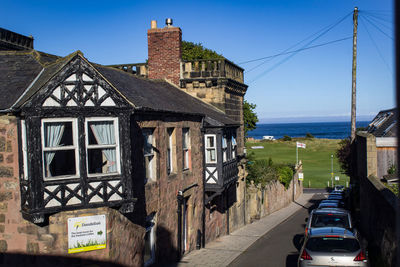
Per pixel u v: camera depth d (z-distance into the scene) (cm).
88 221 1085
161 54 2406
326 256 1136
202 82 2356
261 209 3034
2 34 1614
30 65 1275
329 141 11319
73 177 1057
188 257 1645
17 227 1088
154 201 1388
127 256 1199
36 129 1016
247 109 4275
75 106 1055
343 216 1455
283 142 11306
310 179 6072
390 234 1151
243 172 2683
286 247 1827
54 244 1067
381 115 2875
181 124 1645
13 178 1095
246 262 1559
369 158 1819
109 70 1628
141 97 1453
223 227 2239
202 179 1875
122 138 1114
